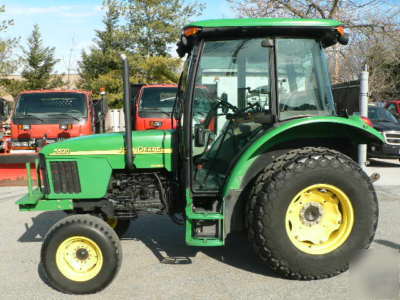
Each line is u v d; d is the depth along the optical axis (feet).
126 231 16.34
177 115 13.98
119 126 58.59
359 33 48.29
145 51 66.64
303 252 11.80
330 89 12.73
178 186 13.35
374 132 12.10
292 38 12.34
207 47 12.33
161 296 11.45
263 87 12.55
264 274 12.73
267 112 12.53
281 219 11.59
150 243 15.89
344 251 11.94
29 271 13.47
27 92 31.71
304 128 12.40
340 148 13.41
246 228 12.14
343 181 11.72
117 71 71.00
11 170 20.57
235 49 12.34
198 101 12.46
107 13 68.74
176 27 66.54
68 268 11.72
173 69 64.08
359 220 11.96
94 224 11.61
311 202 12.08
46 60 88.74
